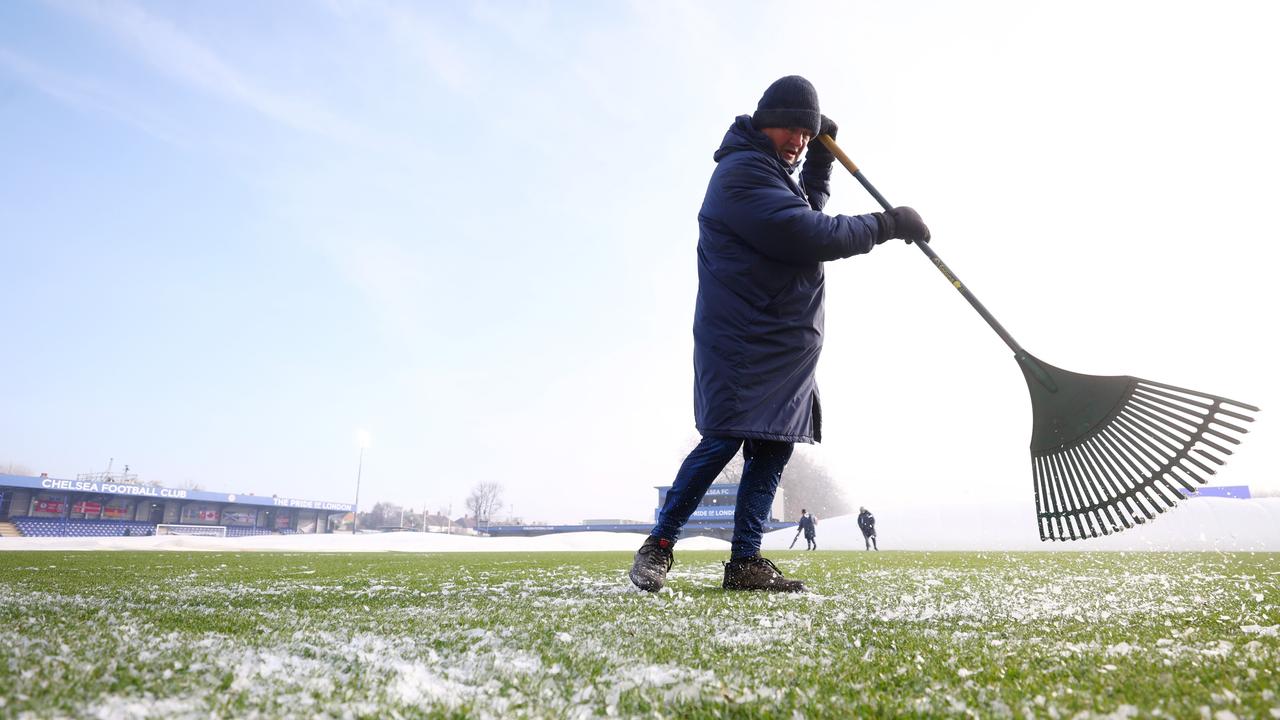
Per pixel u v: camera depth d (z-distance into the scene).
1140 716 0.77
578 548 17.55
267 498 63.03
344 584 3.01
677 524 2.79
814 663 1.19
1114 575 3.78
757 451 2.96
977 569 4.57
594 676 1.09
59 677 0.87
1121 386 2.53
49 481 50.00
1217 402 2.35
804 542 26.03
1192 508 16.41
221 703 0.81
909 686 1.00
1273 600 2.20
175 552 9.23
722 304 2.74
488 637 1.45
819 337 2.87
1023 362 2.74
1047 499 2.61
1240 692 0.88
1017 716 0.80
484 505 92.19
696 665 1.18
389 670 1.05
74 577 3.37
